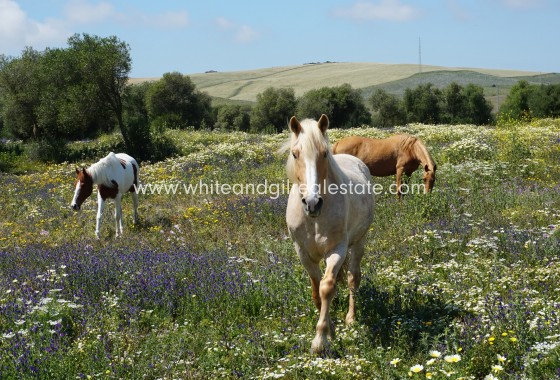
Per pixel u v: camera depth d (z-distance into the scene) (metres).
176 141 28.62
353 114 60.94
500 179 13.04
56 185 17.20
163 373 4.70
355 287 6.17
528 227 8.92
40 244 9.86
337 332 5.44
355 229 5.94
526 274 6.62
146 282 6.79
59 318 5.83
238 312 6.16
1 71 34.56
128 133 26.88
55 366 4.61
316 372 4.47
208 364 4.83
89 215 12.62
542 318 4.91
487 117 62.00
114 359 4.76
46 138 29.19
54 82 28.50
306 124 5.26
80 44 27.41
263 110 60.97
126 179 11.32
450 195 11.30
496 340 4.75
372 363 4.71
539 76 125.69
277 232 10.03
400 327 5.32
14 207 14.16
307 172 4.95
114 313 5.96
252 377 4.57
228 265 7.54
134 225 11.45
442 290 6.23
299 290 6.53
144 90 61.97
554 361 4.21
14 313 5.86
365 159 12.14
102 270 7.32
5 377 4.51
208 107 65.50
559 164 15.10
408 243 8.59
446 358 4.11
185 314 6.10
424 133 24.56
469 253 7.66
